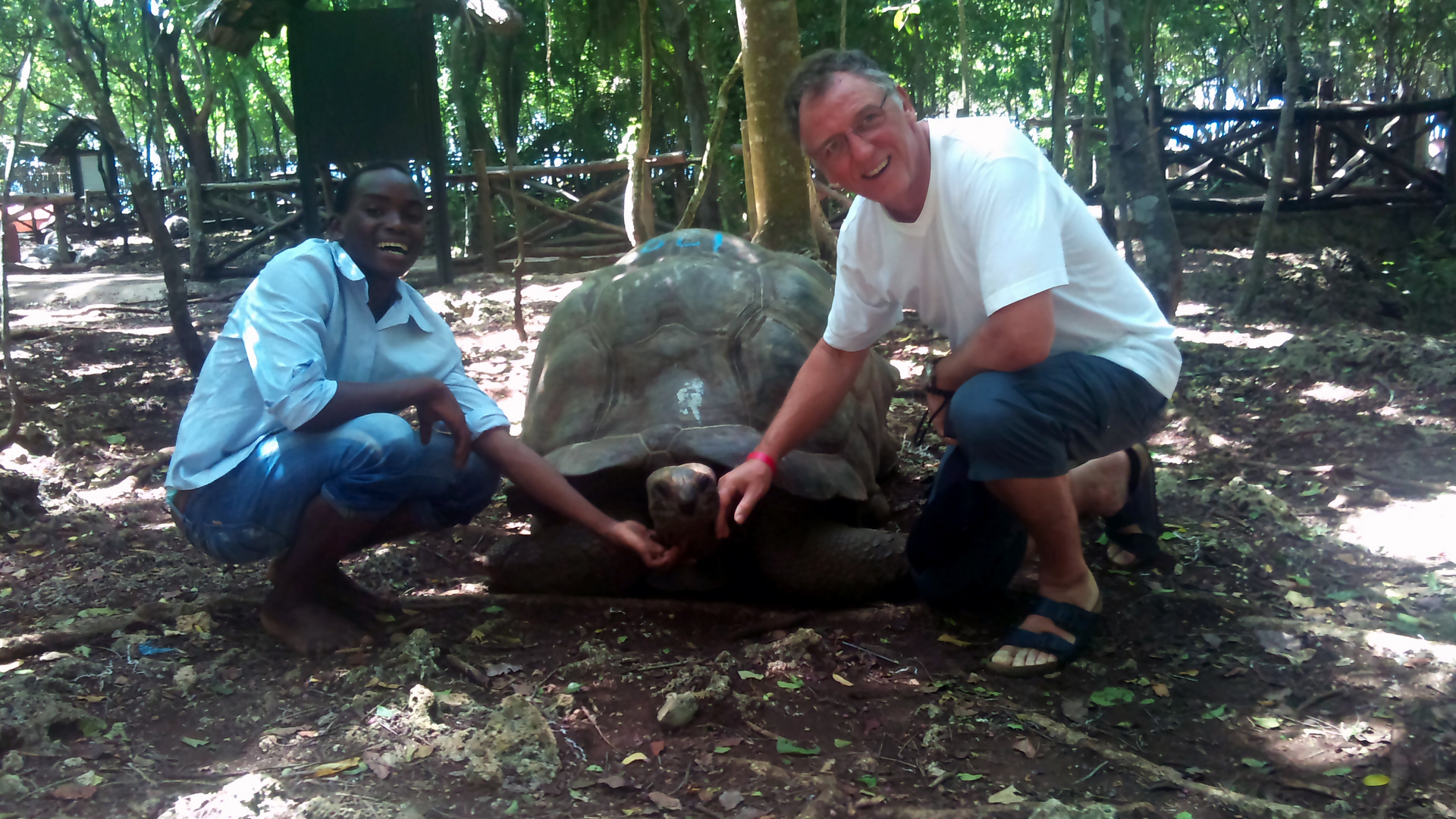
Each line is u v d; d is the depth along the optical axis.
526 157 16.44
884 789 1.96
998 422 2.28
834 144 2.18
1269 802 1.90
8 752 1.99
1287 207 10.19
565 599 2.86
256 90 23.28
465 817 1.82
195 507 2.43
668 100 14.53
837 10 10.62
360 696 2.22
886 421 3.65
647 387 2.88
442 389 2.37
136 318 8.48
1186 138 10.20
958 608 2.82
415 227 2.48
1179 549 3.21
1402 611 2.77
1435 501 3.57
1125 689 2.39
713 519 2.48
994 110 19.64
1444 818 1.85
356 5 12.54
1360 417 4.56
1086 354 2.42
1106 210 7.36
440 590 3.03
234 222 15.66
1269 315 7.39
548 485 2.58
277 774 1.95
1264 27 15.56
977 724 2.21
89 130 15.04
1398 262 9.53
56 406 5.12
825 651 2.55
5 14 8.69
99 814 1.81
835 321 2.51
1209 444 4.33
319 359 2.33
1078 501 2.92
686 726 2.17
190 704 2.25
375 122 9.39
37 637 2.50
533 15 14.17
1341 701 2.30
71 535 3.41
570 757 2.06
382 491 2.38
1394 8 14.47
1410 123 11.98
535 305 7.88
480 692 2.33
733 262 3.16
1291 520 3.46
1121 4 5.68
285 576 2.51
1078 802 1.90
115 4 10.52
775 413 2.83
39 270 13.45
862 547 2.80
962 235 2.26
